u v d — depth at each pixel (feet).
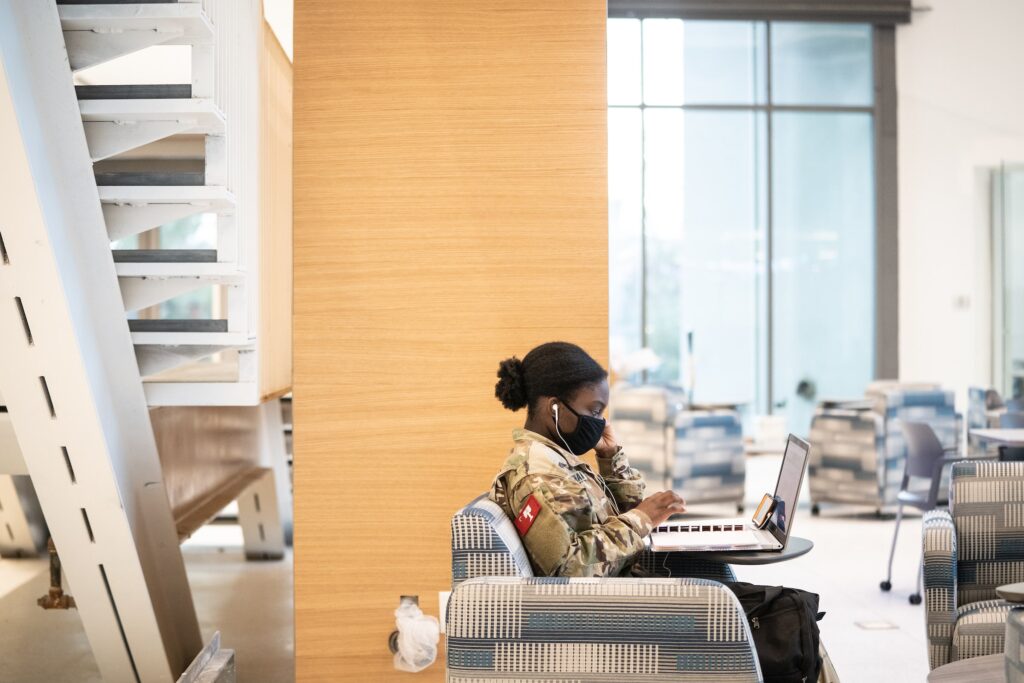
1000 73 37.40
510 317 11.05
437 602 10.98
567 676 6.66
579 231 11.08
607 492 9.40
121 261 10.94
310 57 11.05
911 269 37.76
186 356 11.43
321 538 11.01
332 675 10.98
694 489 24.09
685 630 6.57
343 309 11.04
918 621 14.84
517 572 7.25
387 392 11.02
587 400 8.45
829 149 38.70
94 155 10.69
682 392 26.66
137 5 9.76
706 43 38.81
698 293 39.32
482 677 6.72
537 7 11.10
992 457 18.33
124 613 10.70
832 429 24.30
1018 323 37.58
